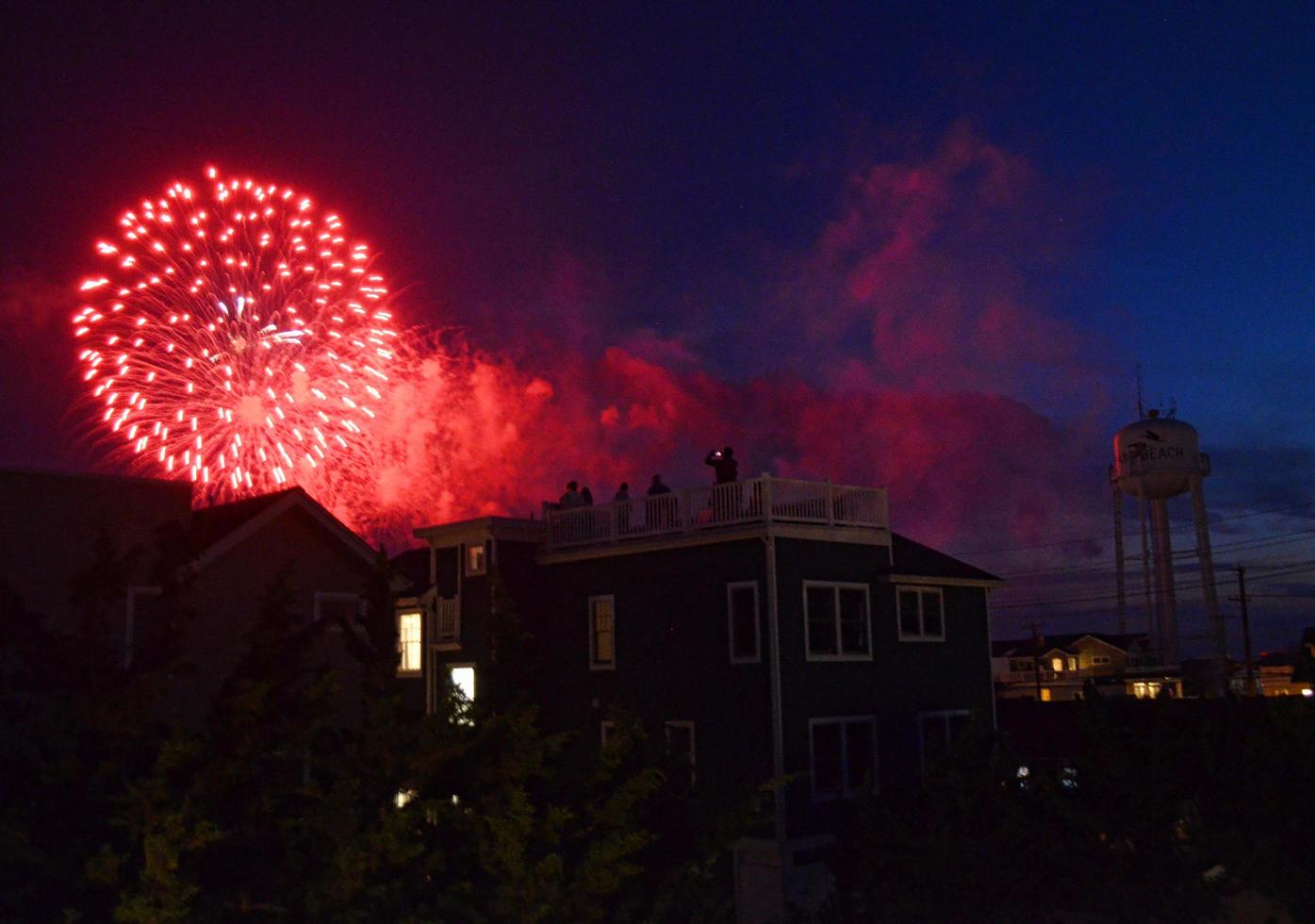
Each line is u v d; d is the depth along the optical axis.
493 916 10.96
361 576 22.66
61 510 18.64
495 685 13.06
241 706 10.97
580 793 12.72
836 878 23.28
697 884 13.27
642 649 30.69
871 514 31.23
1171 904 17.77
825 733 28.55
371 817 11.26
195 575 12.36
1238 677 52.94
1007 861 19.05
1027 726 33.75
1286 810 17.78
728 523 29.16
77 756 10.95
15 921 10.13
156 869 9.45
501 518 33.06
